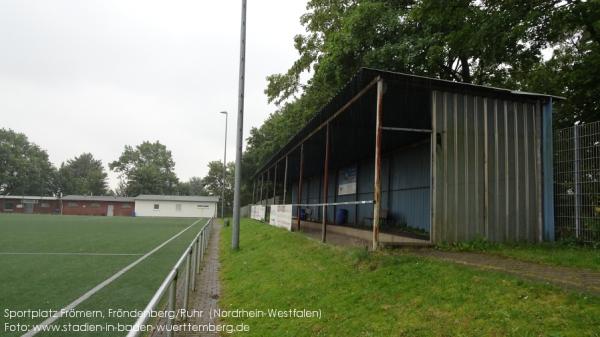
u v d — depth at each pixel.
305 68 24.12
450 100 8.15
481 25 12.16
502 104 8.50
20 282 8.06
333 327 4.69
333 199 22.20
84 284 7.96
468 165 8.05
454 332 3.69
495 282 4.41
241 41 14.62
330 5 22.00
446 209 7.77
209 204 61.69
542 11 11.99
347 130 12.45
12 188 78.69
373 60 15.88
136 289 7.57
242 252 12.53
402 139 13.02
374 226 7.16
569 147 8.51
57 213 62.84
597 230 7.73
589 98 13.34
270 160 22.86
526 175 8.41
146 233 21.52
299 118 30.84
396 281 5.30
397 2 17.23
